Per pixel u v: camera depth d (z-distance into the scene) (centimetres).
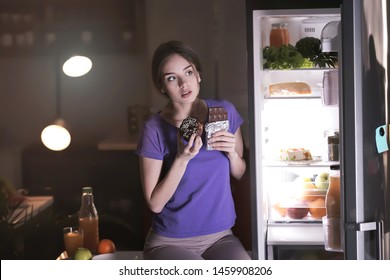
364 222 301
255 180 373
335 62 390
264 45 402
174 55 361
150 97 471
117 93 473
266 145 418
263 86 399
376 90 307
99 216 473
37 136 480
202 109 369
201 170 357
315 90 411
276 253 390
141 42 466
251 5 367
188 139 347
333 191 365
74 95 476
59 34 474
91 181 476
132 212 473
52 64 477
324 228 369
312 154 419
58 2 473
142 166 364
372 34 303
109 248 395
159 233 359
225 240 361
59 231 470
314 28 406
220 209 360
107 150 475
